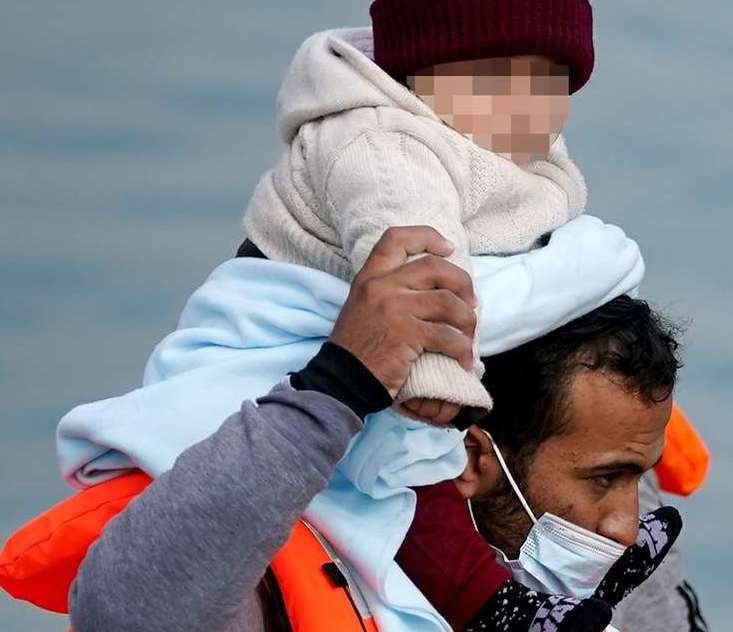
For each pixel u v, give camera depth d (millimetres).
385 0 6859
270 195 6805
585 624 6246
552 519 6727
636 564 7168
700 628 8555
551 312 6574
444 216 6324
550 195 6887
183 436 6422
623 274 6797
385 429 6234
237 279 6738
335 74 6699
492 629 6402
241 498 5746
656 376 6695
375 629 6266
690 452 8391
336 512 6375
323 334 6531
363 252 6250
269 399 5898
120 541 5844
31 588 6621
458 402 5867
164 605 5770
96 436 6492
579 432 6672
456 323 5895
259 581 6113
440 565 6492
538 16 6699
